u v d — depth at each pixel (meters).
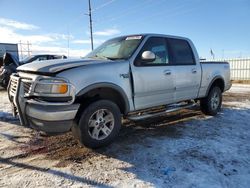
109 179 3.20
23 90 3.75
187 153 4.00
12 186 3.02
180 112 6.84
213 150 4.14
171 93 5.15
